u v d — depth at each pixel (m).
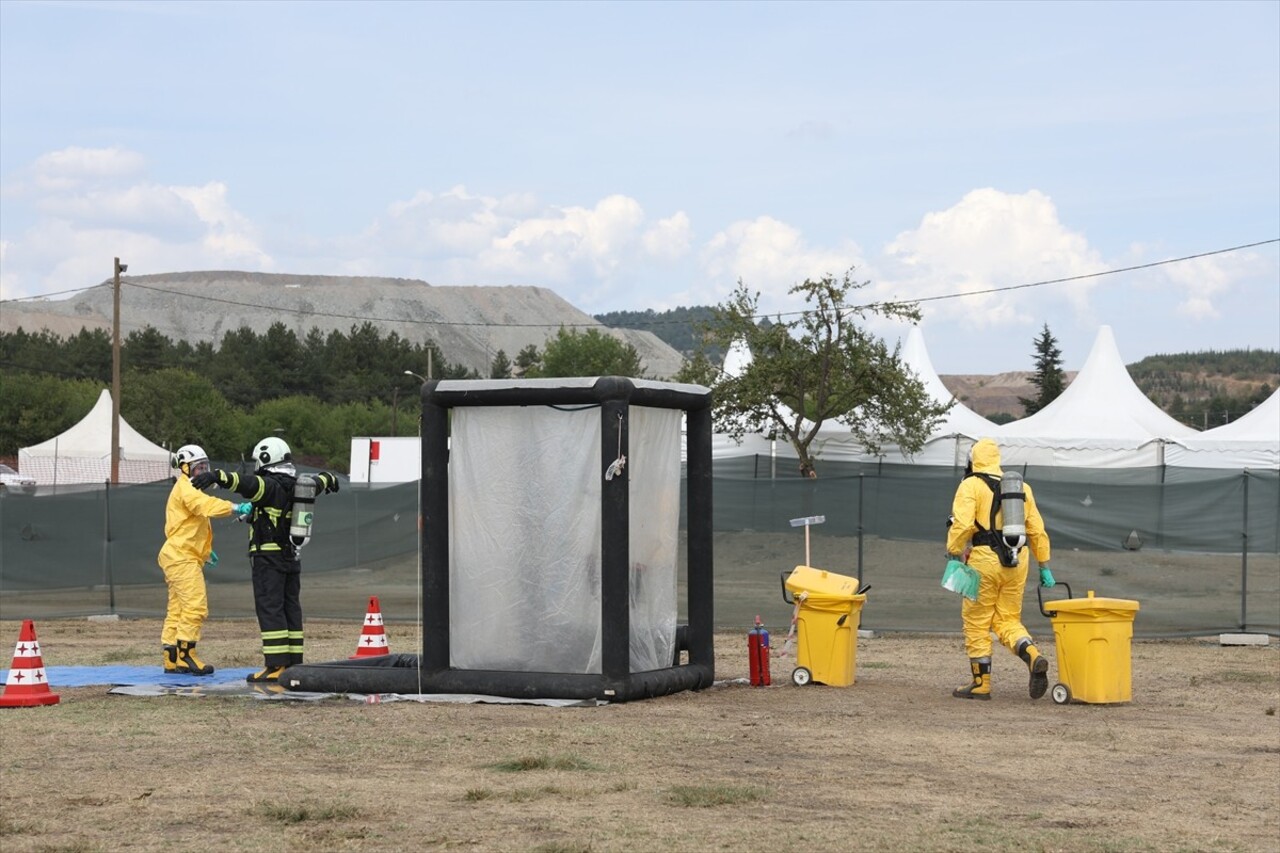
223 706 11.88
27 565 23.45
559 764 8.93
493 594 12.51
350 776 8.57
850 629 13.46
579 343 118.62
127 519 23.23
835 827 7.18
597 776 8.59
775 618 20.12
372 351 155.62
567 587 12.35
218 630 20.05
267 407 109.06
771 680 13.88
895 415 43.84
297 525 13.30
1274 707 12.23
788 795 8.06
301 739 9.99
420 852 6.56
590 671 12.27
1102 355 46.06
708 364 47.34
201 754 9.38
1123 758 9.54
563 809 7.57
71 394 95.62
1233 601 19.75
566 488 12.38
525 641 12.42
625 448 12.12
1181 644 18.00
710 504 13.50
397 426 113.12
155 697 12.45
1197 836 7.15
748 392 44.50
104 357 141.50
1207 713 11.83
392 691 12.48
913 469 40.00
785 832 7.04
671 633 13.30
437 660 12.48
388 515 24.55
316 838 6.84
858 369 43.84
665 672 12.71
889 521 21.47
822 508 22.20
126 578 23.19
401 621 20.95
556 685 12.08
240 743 9.83
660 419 13.09
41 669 12.02
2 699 11.82
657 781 8.45
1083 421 43.84
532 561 12.44
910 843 6.84
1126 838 7.07
